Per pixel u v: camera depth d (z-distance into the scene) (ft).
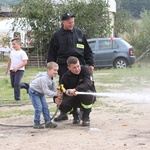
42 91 36.78
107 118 40.57
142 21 148.36
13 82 53.57
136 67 107.76
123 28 164.45
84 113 37.09
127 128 35.76
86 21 121.90
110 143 30.42
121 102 51.01
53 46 39.01
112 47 106.01
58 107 37.06
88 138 32.09
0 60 152.15
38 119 36.65
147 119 39.73
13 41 53.47
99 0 123.24
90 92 36.55
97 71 99.19
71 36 38.55
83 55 39.14
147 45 135.03
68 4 122.21
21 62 53.11
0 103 52.60
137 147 29.25
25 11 121.08
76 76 36.52
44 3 120.67
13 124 38.34
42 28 120.47
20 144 30.76
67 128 36.32
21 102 53.01
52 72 36.22
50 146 29.89
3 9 158.71
